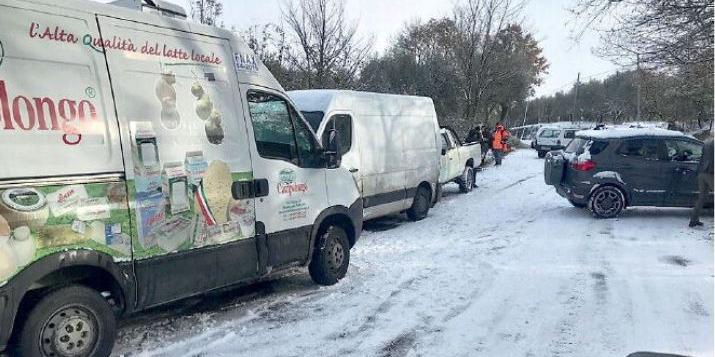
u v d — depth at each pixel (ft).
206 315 18.02
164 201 14.83
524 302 19.42
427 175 36.86
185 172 15.40
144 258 14.38
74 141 12.87
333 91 29.58
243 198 17.28
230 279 16.98
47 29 12.65
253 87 18.04
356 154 29.68
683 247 27.63
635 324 17.30
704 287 21.03
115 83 13.83
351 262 25.12
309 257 20.24
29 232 11.99
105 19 13.85
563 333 16.62
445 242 29.30
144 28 14.74
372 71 70.28
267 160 18.30
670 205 35.04
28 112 12.13
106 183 13.46
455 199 46.03
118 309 14.44
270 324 17.30
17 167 11.85
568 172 36.83
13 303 11.76
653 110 110.83
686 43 31.50
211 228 16.22
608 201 35.58
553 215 37.50
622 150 35.29
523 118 208.74
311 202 20.20
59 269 12.98
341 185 21.86
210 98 16.35
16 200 11.80
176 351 15.17
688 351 15.29
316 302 19.45
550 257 25.80
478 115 92.12
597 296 20.03
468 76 86.89
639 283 21.59
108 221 13.51
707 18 30.30
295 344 15.79
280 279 22.39
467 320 17.71
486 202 44.04
